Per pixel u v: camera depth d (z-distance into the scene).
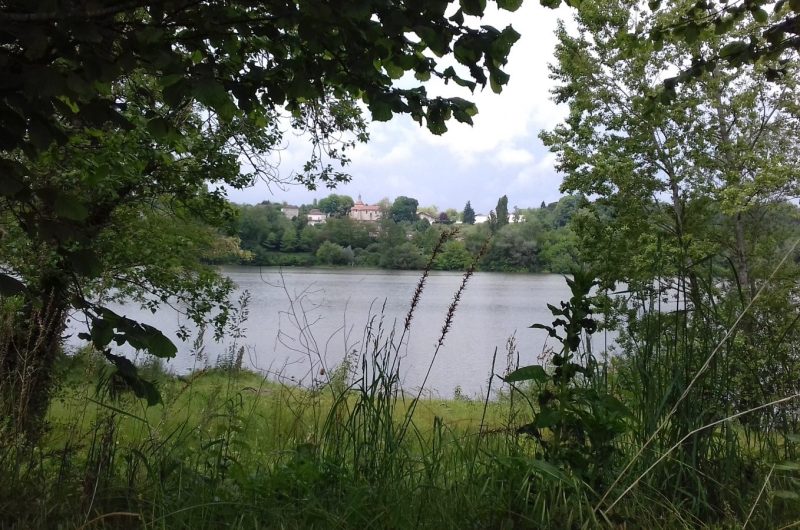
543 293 43.44
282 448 3.97
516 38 3.29
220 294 11.27
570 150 14.46
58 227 3.13
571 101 15.34
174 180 9.76
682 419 3.47
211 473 3.45
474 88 3.55
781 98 14.19
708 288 3.89
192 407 4.52
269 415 4.57
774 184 13.05
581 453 3.30
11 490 3.22
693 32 5.48
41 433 3.98
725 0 5.22
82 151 6.78
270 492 3.32
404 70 3.68
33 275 5.48
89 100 3.32
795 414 3.69
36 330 4.16
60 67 3.33
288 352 8.16
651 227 14.03
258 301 23.19
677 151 14.43
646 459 3.39
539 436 3.41
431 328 27.77
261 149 10.44
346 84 3.93
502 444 3.79
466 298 41.34
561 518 3.01
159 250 10.76
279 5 3.26
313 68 3.78
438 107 3.69
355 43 3.48
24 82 2.72
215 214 10.91
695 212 14.37
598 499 3.20
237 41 3.83
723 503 3.27
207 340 11.34
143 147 7.52
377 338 3.85
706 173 14.69
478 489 3.26
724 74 14.23
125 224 10.35
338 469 3.42
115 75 2.95
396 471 3.45
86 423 4.29
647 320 3.83
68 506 3.16
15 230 5.96
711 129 14.67
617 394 3.75
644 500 3.23
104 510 3.14
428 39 3.15
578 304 3.40
